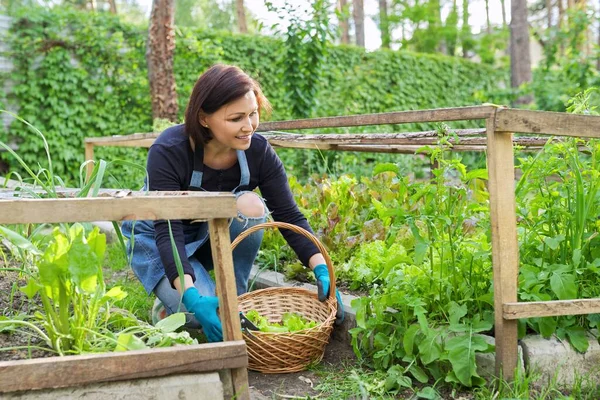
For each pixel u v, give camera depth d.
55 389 1.54
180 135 2.38
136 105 8.30
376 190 4.00
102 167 1.80
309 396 2.12
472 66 12.13
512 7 12.17
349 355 2.52
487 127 1.98
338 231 3.50
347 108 9.97
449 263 2.39
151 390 1.59
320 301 2.56
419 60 11.15
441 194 2.32
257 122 2.26
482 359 2.15
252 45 9.06
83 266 1.66
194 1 26.81
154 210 1.57
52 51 7.65
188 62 8.55
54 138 7.62
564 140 2.58
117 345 1.71
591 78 9.08
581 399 2.06
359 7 17.72
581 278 2.33
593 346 2.19
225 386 1.70
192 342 1.81
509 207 2.01
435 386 2.17
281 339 2.26
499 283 2.03
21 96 7.55
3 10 7.62
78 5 18.70
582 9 10.74
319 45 7.61
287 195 2.65
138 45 8.29
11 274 2.61
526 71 12.08
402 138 3.14
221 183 2.54
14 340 1.88
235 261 2.76
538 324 2.21
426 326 2.12
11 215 1.47
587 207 2.27
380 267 3.01
